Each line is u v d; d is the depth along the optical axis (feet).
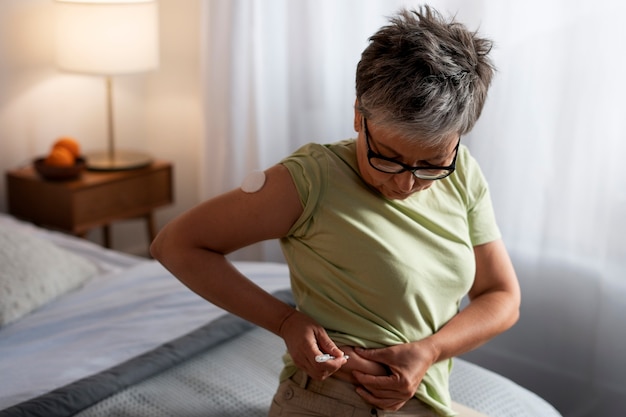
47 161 9.80
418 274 4.09
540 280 8.19
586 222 7.83
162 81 11.71
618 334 7.75
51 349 6.17
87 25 9.53
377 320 4.09
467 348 4.32
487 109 8.06
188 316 6.64
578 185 7.82
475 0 7.98
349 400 4.13
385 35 3.75
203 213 4.02
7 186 10.09
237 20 9.87
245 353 6.08
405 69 3.59
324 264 4.07
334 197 4.03
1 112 10.14
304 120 9.69
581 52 7.52
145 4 9.82
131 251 12.16
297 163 4.05
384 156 3.83
